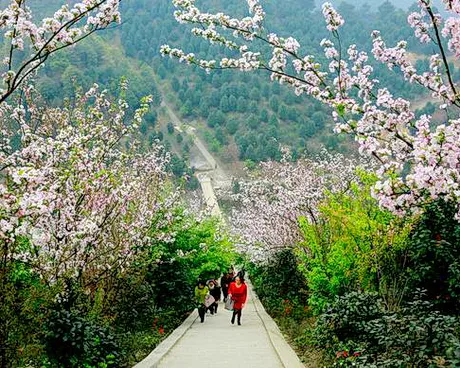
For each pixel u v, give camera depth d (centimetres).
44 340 735
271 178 2014
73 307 894
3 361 617
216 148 13400
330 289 1186
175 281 1677
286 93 14250
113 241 1066
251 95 14662
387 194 570
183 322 1670
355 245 1069
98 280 967
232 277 2234
